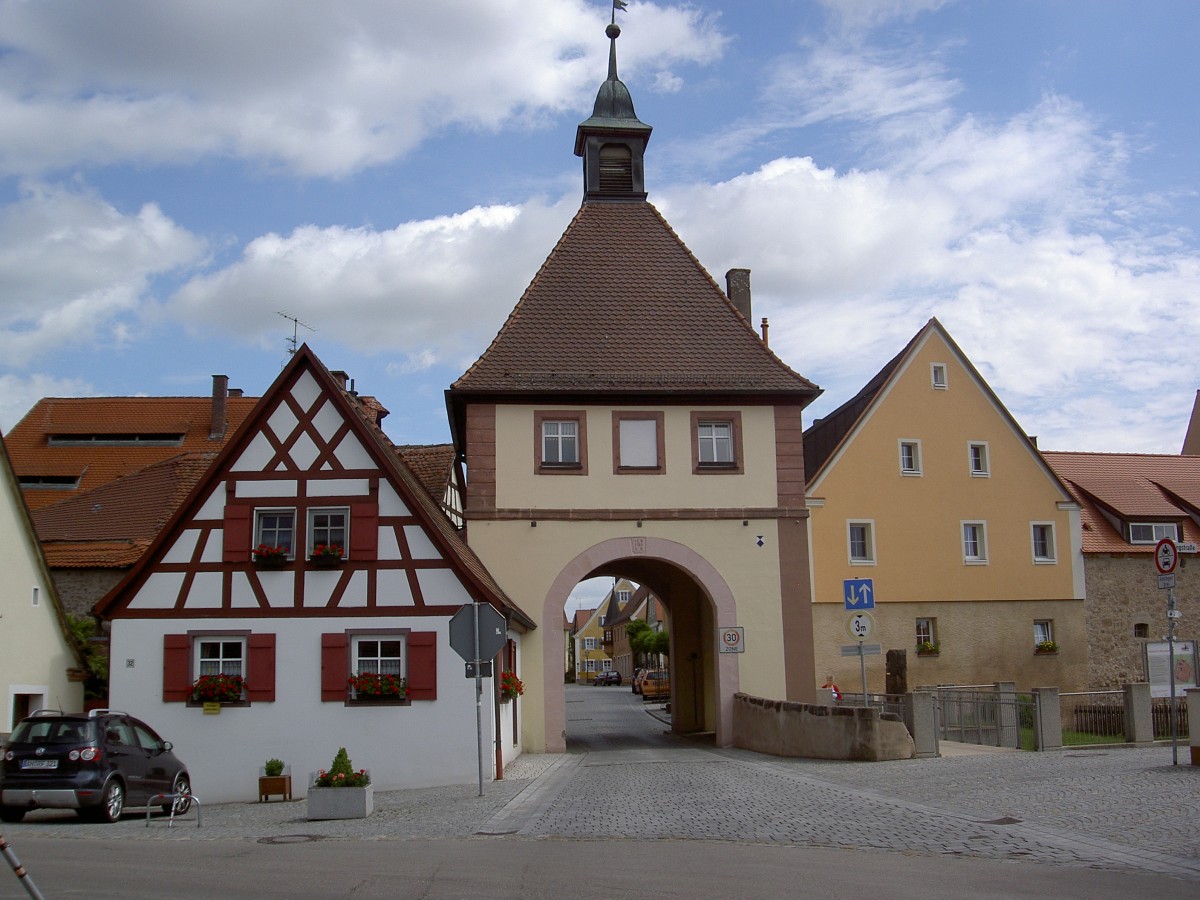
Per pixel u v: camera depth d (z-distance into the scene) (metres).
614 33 31.31
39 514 31.53
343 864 10.55
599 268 28.42
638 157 29.94
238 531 21.22
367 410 32.44
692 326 27.73
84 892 9.19
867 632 21.55
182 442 44.69
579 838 11.95
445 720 20.55
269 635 20.91
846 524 34.41
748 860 10.19
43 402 46.03
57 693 24.70
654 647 87.81
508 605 21.64
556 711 25.52
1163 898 8.25
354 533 21.19
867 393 36.34
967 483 35.59
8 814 15.99
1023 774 16.30
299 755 20.55
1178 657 20.55
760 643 26.25
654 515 26.31
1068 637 35.75
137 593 21.08
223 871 10.27
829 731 20.78
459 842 12.00
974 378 36.19
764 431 26.97
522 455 26.23
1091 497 39.47
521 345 26.89
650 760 22.62
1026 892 8.50
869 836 11.46
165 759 17.22
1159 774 15.31
